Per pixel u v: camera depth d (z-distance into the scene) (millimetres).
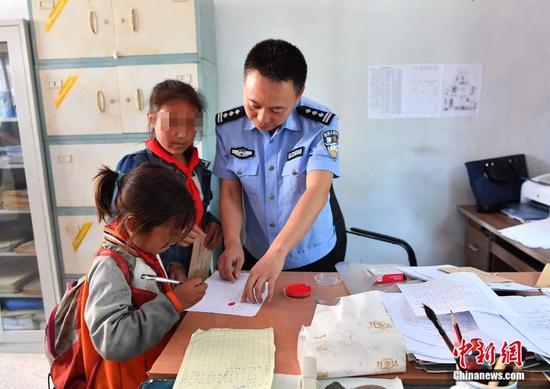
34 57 1917
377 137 2264
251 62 1042
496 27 2135
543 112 2205
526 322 891
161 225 874
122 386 888
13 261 2293
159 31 1852
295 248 1420
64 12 1869
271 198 1361
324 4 2146
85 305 862
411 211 2340
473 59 2168
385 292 1084
